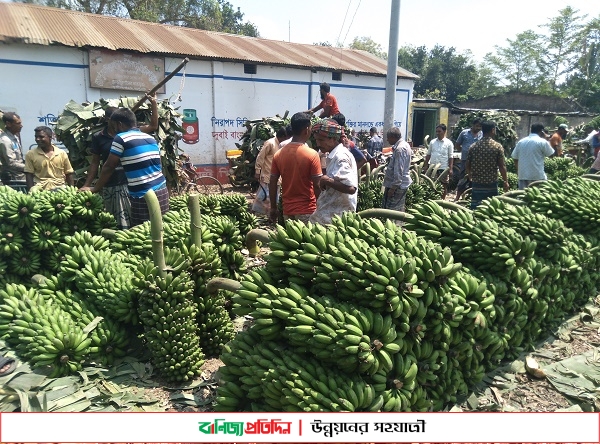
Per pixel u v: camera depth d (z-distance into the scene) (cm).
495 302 315
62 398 276
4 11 1234
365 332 242
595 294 444
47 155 612
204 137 1384
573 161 1463
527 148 822
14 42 1064
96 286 330
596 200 452
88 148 679
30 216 393
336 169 445
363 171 892
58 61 1130
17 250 396
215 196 568
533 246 335
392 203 739
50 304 326
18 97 1098
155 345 309
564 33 4703
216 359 348
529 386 318
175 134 782
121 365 324
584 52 4500
